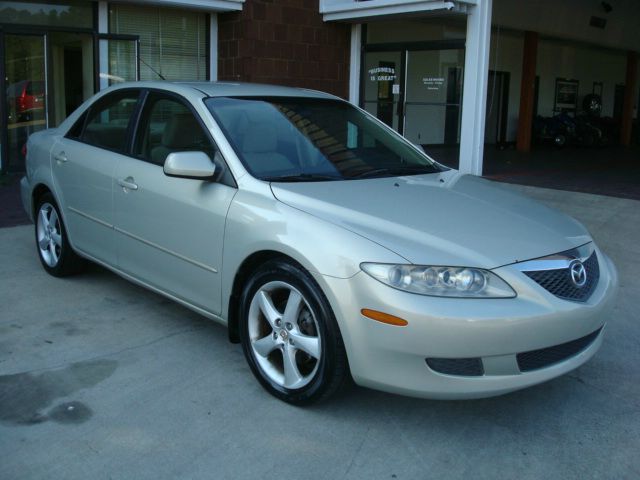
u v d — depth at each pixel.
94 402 3.55
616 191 9.39
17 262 6.04
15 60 10.95
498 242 3.30
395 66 12.81
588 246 3.72
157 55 12.26
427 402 3.64
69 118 5.55
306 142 4.29
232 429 3.31
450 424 3.43
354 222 3.34
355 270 3.11
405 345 3.01
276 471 2.98
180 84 4.58
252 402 3.59
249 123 4.20
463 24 14.09
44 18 11.05
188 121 4.27
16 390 3.65
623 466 3.12
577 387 3.92
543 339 3.11
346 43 13.53
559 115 19.36
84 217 5.00
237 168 3.86
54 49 11.33
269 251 3.51
